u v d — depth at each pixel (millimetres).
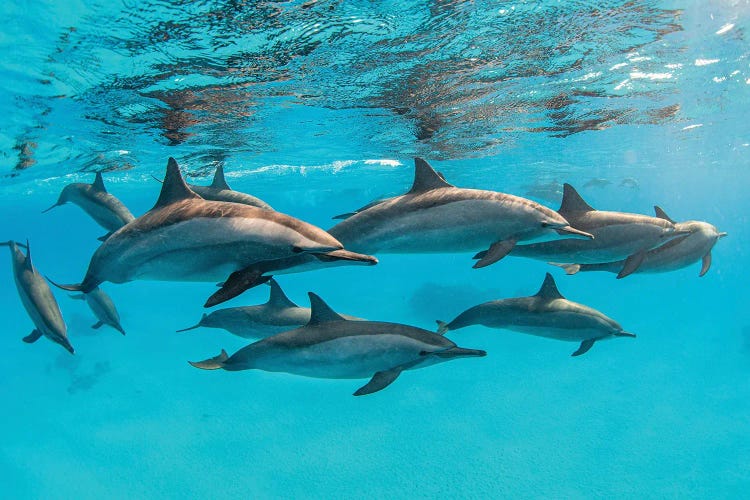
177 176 4684
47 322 6625
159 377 18734
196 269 4473
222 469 12172
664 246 7934
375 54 8094
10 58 7113
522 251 6922
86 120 10703
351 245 5598
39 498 11531
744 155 28438
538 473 11500
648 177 36281
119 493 11477
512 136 16812
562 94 11633
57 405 16734
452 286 28156
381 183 31547
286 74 8773
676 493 10625
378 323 5910
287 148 16594
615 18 7496
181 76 8414
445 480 11352
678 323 24562
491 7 6703
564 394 15727
